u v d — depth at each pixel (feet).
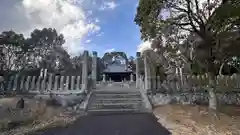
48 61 125.08
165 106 38.99
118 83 100.01
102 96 42.42
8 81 41.83
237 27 31.27
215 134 21.52
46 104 35.27
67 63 126.00
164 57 65.77
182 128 23.98
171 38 42.11
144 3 32.68
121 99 40.60
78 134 22.02
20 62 118.21
